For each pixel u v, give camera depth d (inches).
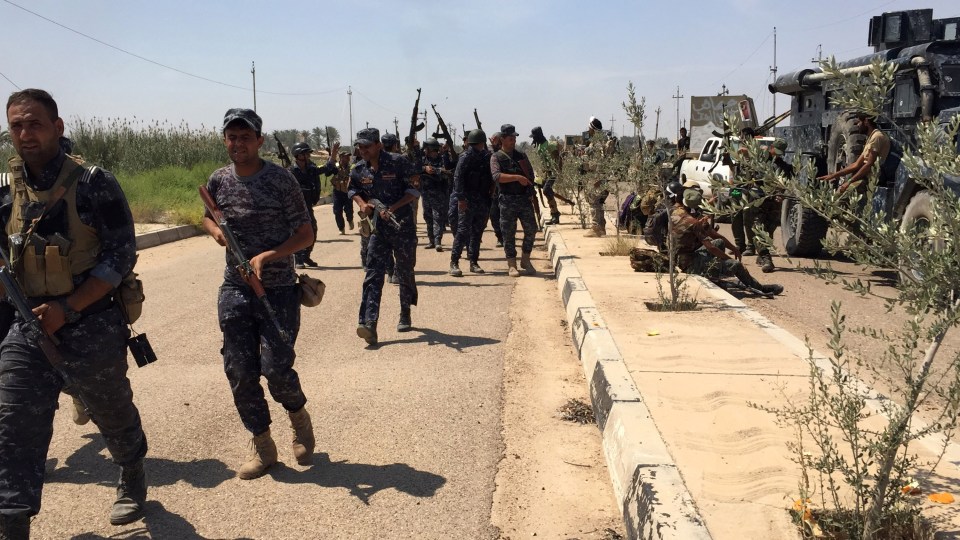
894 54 406.6
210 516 149.6
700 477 140.0
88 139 976.3
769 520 124.5
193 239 625.9
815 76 480.4
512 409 208.8
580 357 252.2
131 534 142.9
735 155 123.4
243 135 161.8
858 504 119.1
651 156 493.7
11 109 123.5
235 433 192.1
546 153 626.8
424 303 352.2
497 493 159.9
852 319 310.7
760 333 247.3
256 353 166.7
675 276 300.0
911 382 119.1
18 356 124.8
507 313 330.6
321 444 184.7
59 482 165.0
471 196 424.2
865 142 400.2
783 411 171.5
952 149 111.4
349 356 261.6
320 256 518.9
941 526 120.1
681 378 198.1
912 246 110.7
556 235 535.2
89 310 131.3
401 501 155.8
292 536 142.0
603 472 170.4
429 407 209.5
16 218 127.0
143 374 239.8
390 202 283.1
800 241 459.8
